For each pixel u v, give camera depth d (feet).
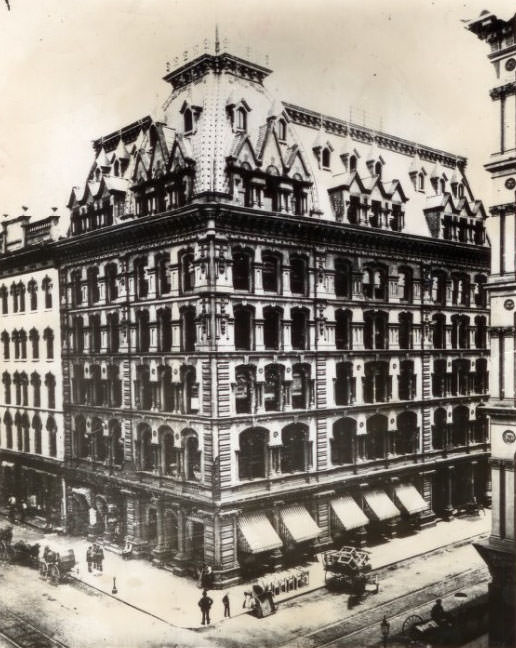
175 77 133.28
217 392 118.21
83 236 147.33
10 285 183.32
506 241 95.81
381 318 148.05
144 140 137.80
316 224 131.03
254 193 123.85
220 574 117.19
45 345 167.73
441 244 155.74
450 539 144.97
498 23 95.35
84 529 155.02
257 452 126.11
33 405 174.19
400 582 120.16
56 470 161.38
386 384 148.15
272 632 101.19
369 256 143.74
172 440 130.41
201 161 120.37
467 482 165.89
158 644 98.73
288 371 129.29
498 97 96.89
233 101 123.03
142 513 136.46
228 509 118.42
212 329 118.01
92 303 152.56
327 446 136.26
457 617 103.65
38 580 127.34
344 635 99.81
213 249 118.21
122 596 116.16
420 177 160.66
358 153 144.15
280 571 125.08
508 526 94.63
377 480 144.05
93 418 150.92
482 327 171.12
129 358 138.92
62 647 100.01
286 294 129.18
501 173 96.27
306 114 140.67
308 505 132.67
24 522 168.55
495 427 96.07
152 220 127.44
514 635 92.73
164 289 131.54
